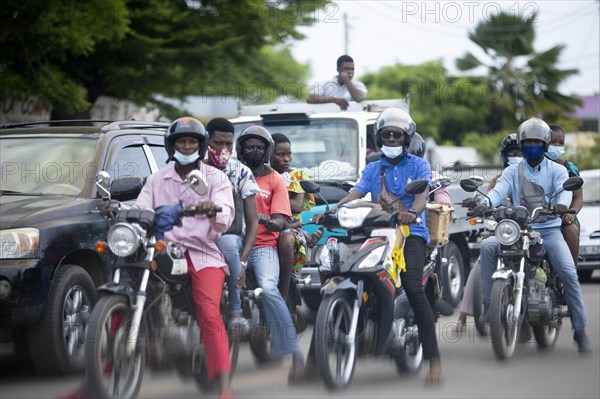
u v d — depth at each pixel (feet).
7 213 48.24
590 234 96.84
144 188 43.06
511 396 44.55
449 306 51.78
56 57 120.47
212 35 142.20
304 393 45.09
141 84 144.66
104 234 50.96
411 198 48.01
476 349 57.57
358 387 46.47
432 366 46.44
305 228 66.69
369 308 45.65
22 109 129.29
